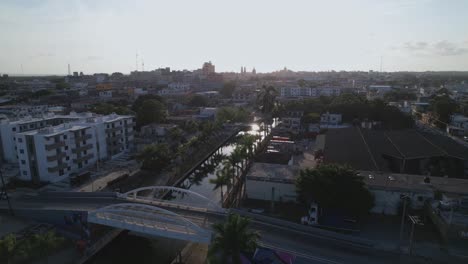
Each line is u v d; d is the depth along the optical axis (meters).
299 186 56.97
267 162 84.81
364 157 77.44
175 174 86.56
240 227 37.78
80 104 180.12
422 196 58.38
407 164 79.12
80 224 57.66
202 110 169.25
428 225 54.50
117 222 52.78
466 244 46.81
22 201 67.38
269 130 142.62
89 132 91.44
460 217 49.06
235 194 73.38
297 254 44.28
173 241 59.62
